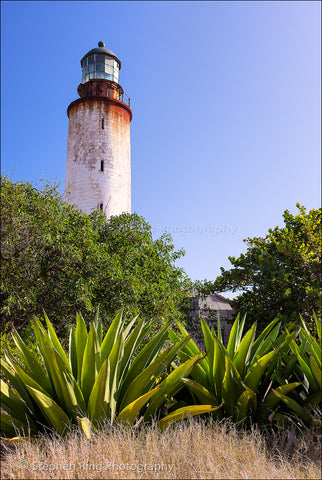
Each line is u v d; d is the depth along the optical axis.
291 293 10.26
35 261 10.11
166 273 13.64
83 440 3.18
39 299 10.62
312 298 9.85
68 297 10.40
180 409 3.62
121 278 10.91
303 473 2.95
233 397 3.91
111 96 25.47
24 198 10.54
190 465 2.99
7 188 10.05
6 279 9.62
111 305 10.78
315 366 3.69
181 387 4.17
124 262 12.46
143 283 11.90
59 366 3.39
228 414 3.97
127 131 24.84
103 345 4.04
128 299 10.80
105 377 3.38
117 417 3.50
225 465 3.00
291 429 3.69
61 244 10.34
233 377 3.83
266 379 4.25
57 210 11.35
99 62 26.22
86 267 10.57
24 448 3.21
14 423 3.52
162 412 3.95
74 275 10.38
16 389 3.86
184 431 3.43
